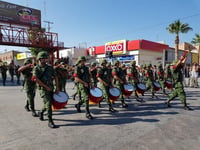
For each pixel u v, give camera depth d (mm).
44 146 3557
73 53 29781
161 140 3809
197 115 5656
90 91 5945
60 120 5203
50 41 23609
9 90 11766
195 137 3953
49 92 4715
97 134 4152
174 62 6570
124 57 25359
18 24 22453
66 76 8008
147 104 7324
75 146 3557
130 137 3969
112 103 7340
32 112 5645
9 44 20297
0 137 3988
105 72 6223
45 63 4734
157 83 8992
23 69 5418
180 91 6398
